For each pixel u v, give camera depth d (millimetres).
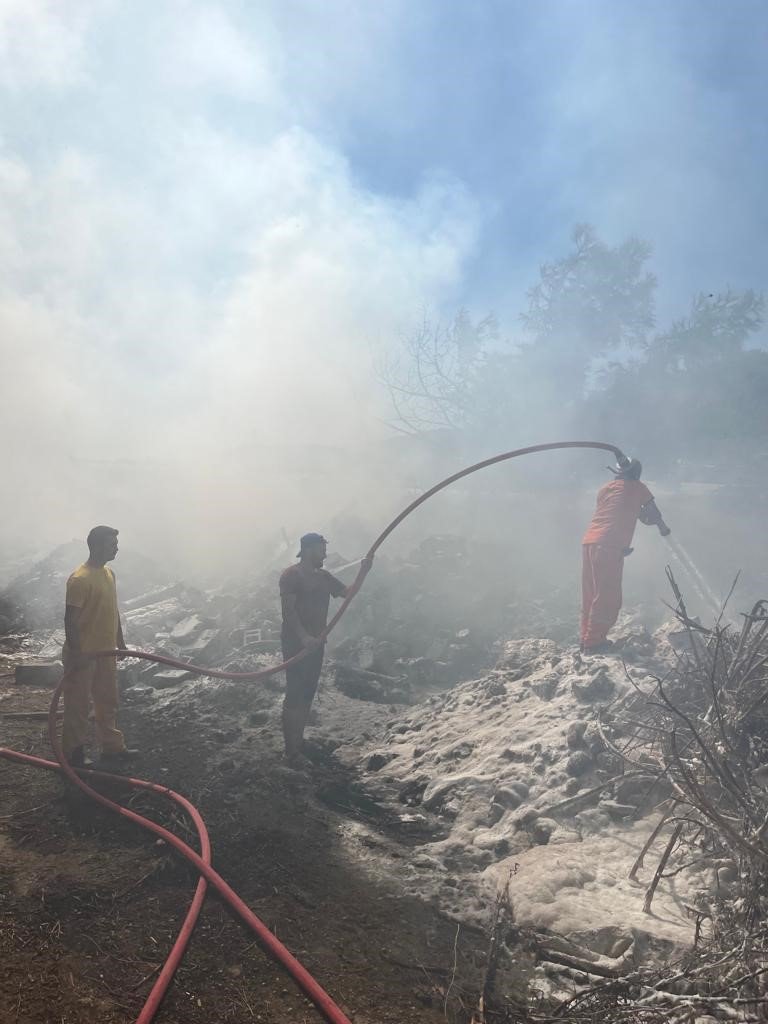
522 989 3584
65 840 4766
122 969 3609
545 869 4250
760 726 4523
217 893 4230
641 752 5008
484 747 5871
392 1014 3412
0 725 6719
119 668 7945
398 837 5008
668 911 3896
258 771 5887
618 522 6672
